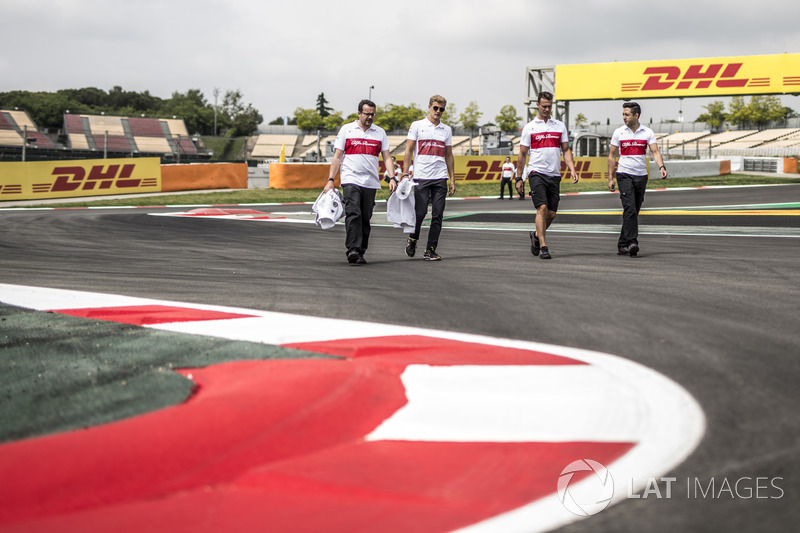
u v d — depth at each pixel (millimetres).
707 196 24094
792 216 14773
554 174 8352
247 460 2211
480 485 2035
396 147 84812
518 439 2412
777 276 6457
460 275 6910
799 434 2420
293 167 31516
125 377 3051
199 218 17188
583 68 34281
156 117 77375
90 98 122438
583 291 5746
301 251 9742
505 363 3451
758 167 43906
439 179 8312
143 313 4945
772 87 31797
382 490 2000
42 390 2857
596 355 3613
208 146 81375
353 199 7926
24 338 3953
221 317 4793
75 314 4953
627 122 8422
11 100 86688
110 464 2062
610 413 2680
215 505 1942
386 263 8094
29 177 26500
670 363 3426
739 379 3115
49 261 8562
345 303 5398
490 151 44406
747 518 1850
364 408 2670
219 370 3186
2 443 2254
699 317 4559
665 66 33156
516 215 17203
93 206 24062
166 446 2172
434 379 3172
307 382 2770
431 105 8195
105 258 8898
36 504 1900
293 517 1858
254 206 23500
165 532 1778
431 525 1804
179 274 7289
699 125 86438
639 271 6984
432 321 4641
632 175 8430
